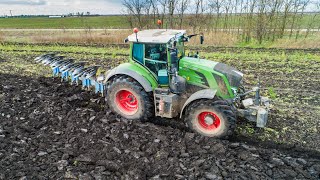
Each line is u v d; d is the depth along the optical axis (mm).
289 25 20359
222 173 5023
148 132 6379
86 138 6035
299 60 13680
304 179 4941
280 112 7727
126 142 5957
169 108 6695
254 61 13609
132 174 4883
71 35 23594
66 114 7168
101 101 8219
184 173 5000
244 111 6336
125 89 6992
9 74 11195
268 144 6273
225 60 13867
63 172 4910
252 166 5234
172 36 6594
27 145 5656
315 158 5766
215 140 6047
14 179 4676
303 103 8336
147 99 6867
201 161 5324
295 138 6426
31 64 13227
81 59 14289
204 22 21312
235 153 5680
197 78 6609
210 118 6176
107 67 12406
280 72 11664
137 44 6934
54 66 9867
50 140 5926
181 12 21234
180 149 5754
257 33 19250
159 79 6820
